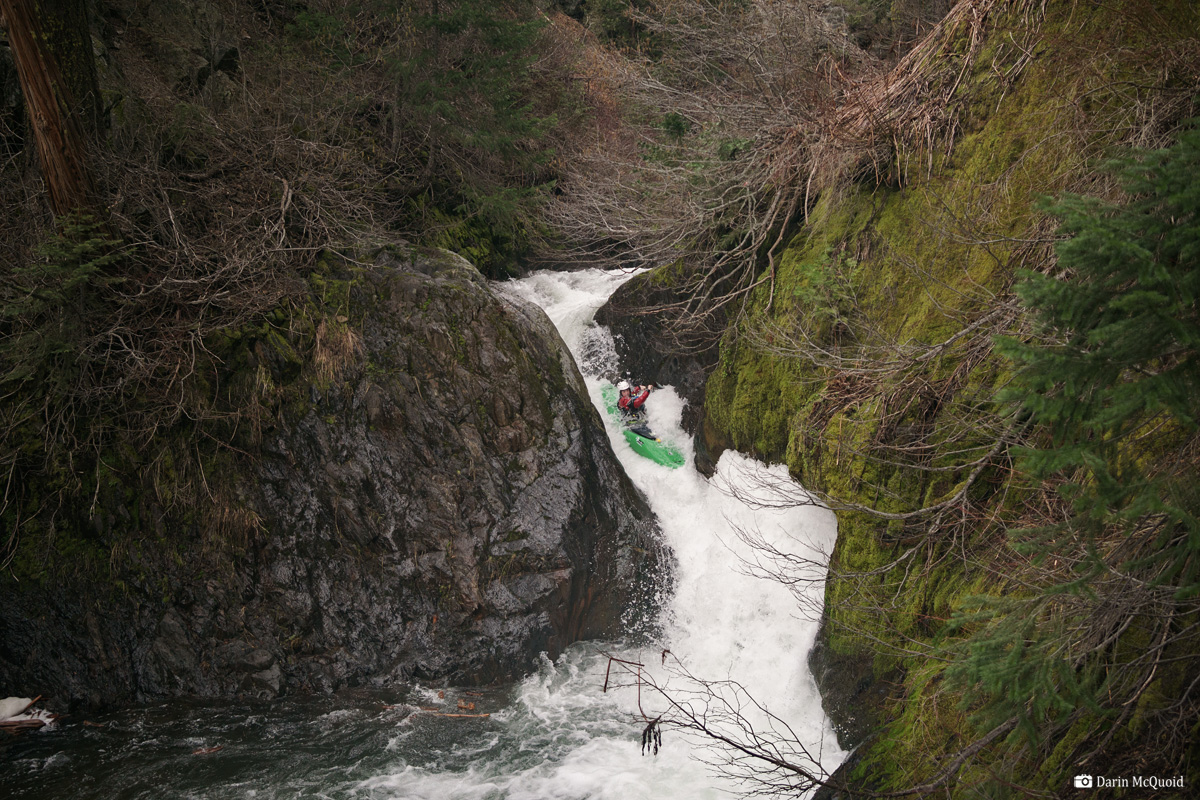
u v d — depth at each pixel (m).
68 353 6.27
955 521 4.63
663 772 5.45
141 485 6.50
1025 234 4.79
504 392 7.67
